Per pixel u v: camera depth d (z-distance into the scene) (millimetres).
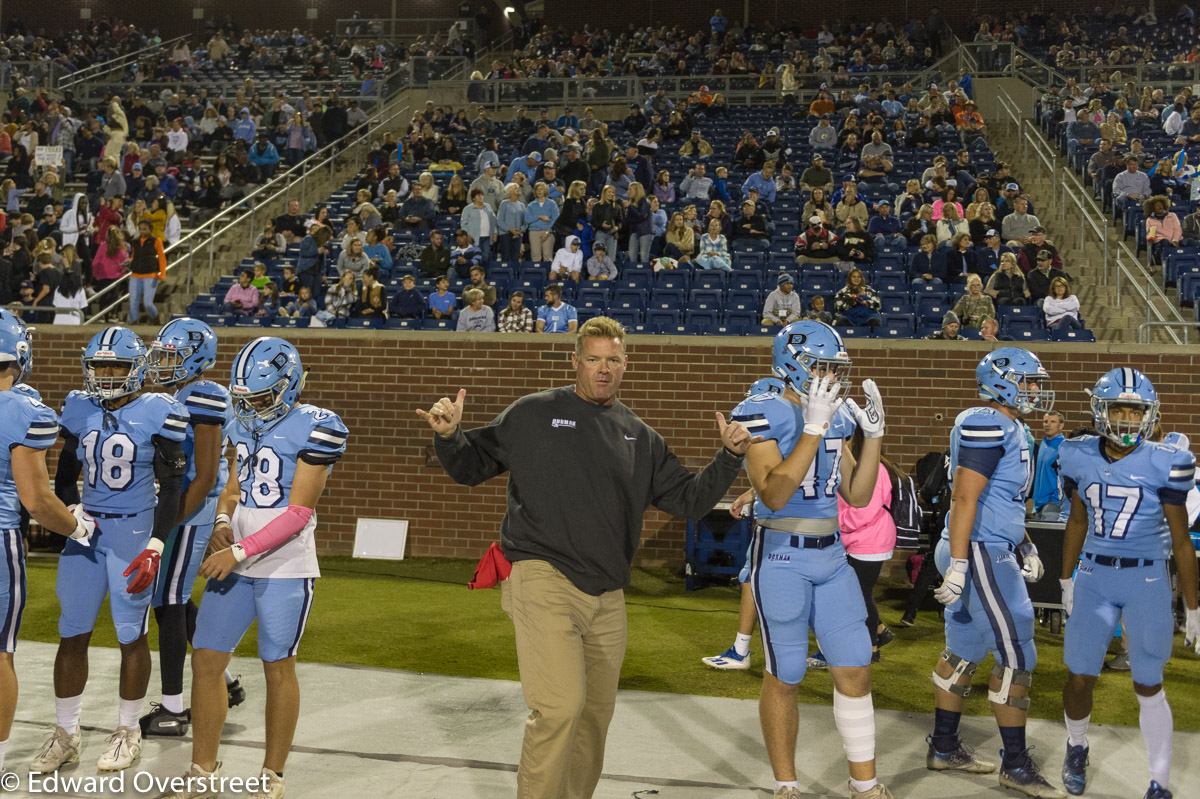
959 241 12609
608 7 30344
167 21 32469
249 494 4027
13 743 4645
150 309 12992
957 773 4531
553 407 3680
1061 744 4945
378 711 5242
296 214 15531
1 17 32500
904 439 9391
